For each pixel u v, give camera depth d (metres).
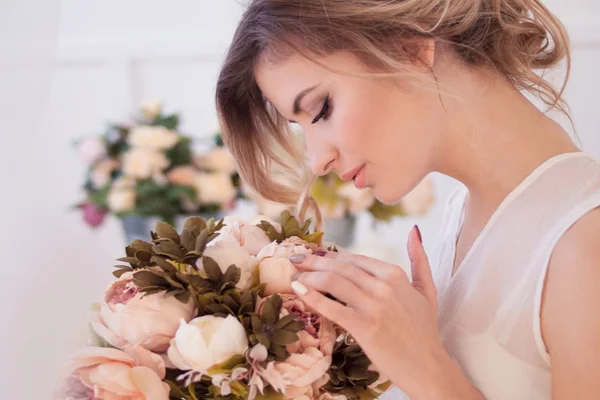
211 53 2.26
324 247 0.88
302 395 0.74
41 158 0.85
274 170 1.09
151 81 2.31
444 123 0.85
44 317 0.83
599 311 0.75
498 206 0.86
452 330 0.87
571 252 0.78
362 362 0.78
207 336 0.72
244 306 0.74
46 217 0.85
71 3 2.23
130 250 0.79
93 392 0.72
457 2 0.85
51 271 0.84
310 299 0.76
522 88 0.89
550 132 0.86
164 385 0.72
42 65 0.83
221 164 1.46
